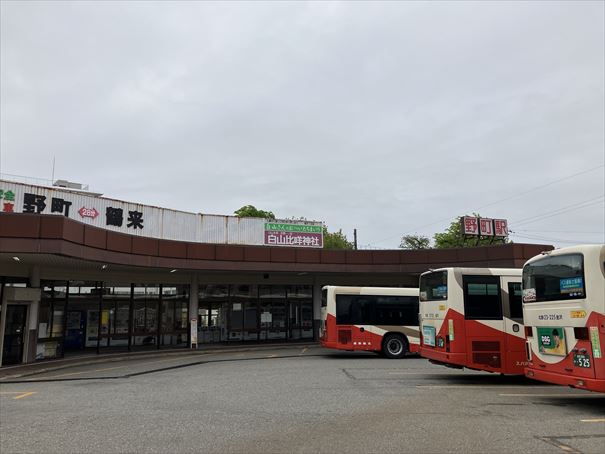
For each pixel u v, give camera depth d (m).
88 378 14.83
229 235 28.36
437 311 13.33
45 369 17.25
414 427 7.82
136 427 7.91
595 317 8.86
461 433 7.44
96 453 6.48
